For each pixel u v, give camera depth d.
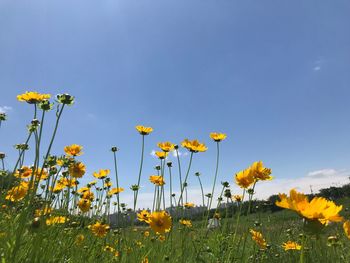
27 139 0.47
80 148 0.62
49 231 0.44
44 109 0.42
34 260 0.35
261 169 0.56
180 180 0.73
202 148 0.72
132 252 0.60
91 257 0.56
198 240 0.71
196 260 0.60
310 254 0.72
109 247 0.64
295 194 0.27
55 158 0.50
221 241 0.65
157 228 0.61
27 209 0.35
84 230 0.65
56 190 0.62
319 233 0.26
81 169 0.61
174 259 0.61
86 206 0.65
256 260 0.70
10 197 0.50
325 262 0.70
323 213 0.25
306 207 0.26
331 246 0.75
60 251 0.45
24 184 0.54
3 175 0.56
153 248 0.62
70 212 0.61
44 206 0.38
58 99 0.40
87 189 0.80
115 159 0.64
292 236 0.93
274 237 0.95
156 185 0.74
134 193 0.66
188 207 0.83
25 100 0.44
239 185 0.58
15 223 0.42
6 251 0.36
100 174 0.77
